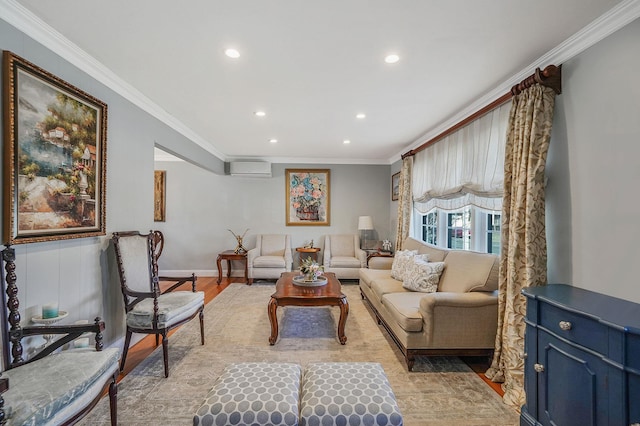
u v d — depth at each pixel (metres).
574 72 1.92
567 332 1.43
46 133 1.88
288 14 1.70
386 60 2.21
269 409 1.29
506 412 1.91
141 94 2.86
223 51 2.11
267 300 4.34
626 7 1.56
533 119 2.05
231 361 2.53
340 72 2.40
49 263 1.94
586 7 1.61
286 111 3.32
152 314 2.31
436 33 1.87
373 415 1.29
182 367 2.42
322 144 4.89
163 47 2.06
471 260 2.76
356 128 3.95
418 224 4.98
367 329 3.25
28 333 1.64
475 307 2.38
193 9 1.66
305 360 2.56
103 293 2.44
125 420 1.79
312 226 6.14
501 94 2.67
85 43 2.01
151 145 3.16
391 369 2.42
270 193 6.10
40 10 1.68
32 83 1.79
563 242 1.98
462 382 2.24
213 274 6.01
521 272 2.12
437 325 2.36
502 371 2.24
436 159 3.98
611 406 1.21
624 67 1.62
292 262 5.91
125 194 2.73
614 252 1.67
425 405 1.96
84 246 2.24
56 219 1.96
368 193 6.19
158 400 1.98
